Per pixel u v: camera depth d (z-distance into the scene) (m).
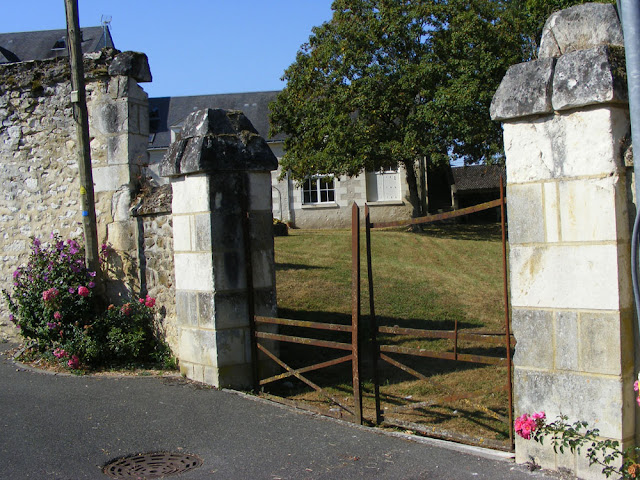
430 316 8.88
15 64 8.22
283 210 23.92
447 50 17.25
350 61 17.44
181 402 5.62
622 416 3.54
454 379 6.28
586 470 3.69
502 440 4.46
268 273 6.42
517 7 17.56
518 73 3.94
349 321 8.59
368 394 6.02
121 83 7.48
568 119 3.72
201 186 6.11
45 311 7.09
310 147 18.47
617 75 3.52
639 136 3.36
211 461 4.27
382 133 17.55
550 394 3.84
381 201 23.89
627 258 3.61
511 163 4.00
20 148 8.26
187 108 28.69
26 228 8.23
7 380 6.43
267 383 6.34
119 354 6.93
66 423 5.03
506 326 4.21
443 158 16.77
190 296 6.34
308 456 4.31
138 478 3.97
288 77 19.22
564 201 3.75
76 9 7.27
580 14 3.78
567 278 3.76
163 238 7.01
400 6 17.73
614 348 3.56
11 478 3.94
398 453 4.32
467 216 25.92
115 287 7.54
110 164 7.55
